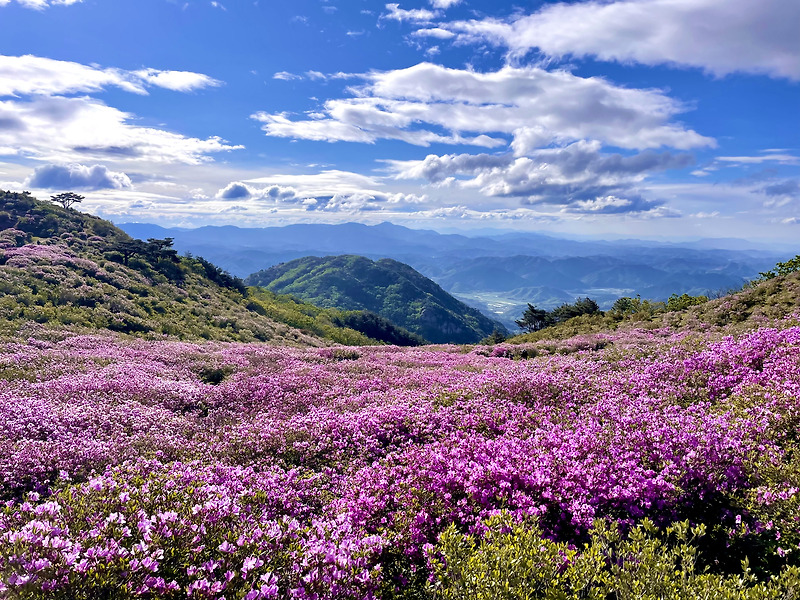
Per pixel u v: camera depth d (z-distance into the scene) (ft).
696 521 20.56
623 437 26.73
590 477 22.22
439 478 23.58
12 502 21.66
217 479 25.72
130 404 45.73
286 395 53.01
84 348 79.41
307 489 26.50
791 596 13.35
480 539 17.69
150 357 74.90
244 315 213.87
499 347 91.50
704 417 29.35
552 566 14.73
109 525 16.35
